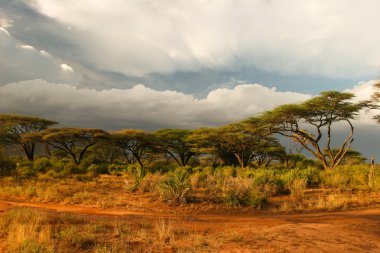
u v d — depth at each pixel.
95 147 54.38
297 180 18.78
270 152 47.19
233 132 42.53
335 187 19.66
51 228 8.04
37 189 16.44
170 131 50.62
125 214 12.11
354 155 49.56
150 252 6.64
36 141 43.69
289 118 35.31
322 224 9.72
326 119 34.28
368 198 16.11
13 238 6.84
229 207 14.02
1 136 29.06
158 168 34.12
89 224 8.56
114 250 6.53
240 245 7.21
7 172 23.78
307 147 35.75
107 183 22.11
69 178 25.16
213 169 35.47
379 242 7.84
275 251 6.82
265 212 13.49
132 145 43.53
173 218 11.20
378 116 31.69
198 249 6.88
